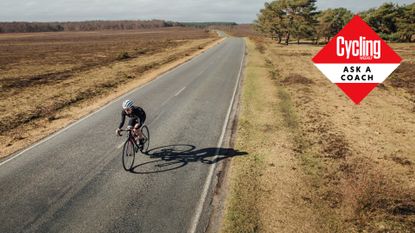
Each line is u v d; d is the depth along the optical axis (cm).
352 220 622
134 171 814
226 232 580
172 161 877
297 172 825
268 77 2267
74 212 631
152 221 610
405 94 1838
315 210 653
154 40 8288
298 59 3631
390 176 827
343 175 809
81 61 3509
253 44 6156
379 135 1131
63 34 14950
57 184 738
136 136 848
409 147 1027
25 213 625
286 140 1053
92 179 765
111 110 1384
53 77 2361
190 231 584
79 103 1542
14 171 800
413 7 6731
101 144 987
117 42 7588
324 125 1225
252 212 642
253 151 953
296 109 1446
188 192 718
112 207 653
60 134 1080
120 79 2212
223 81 2072
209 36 10962
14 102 1562
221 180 777
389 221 624
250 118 1284
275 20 6869
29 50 5369
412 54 4100
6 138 1054
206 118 1270
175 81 2069
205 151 948
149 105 1456
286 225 603
